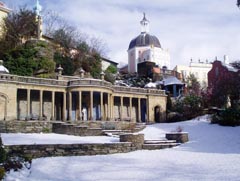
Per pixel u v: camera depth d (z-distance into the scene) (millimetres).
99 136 32656
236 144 26234
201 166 17031
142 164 17938
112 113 49656
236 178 13539
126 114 53750
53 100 45344
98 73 64188
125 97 53438
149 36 119812
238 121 35906
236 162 17984
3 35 58719
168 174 14891
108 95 48531
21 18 61875
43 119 43875
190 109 50500
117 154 22234
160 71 83812
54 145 20594
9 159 15492
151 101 54531
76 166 17250
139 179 13859
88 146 21641
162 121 54062
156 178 13992
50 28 71500
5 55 53531
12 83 41906
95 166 17266
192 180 13414
